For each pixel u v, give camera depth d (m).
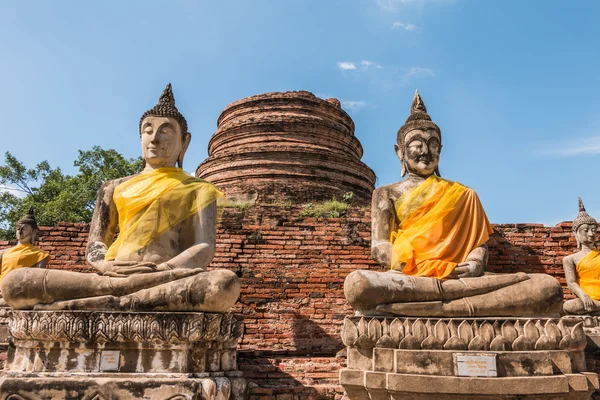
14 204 25.52
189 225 6.55
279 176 15.65
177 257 6.02
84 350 5.32
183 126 7.09
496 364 5.14
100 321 5.25
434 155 7.07
